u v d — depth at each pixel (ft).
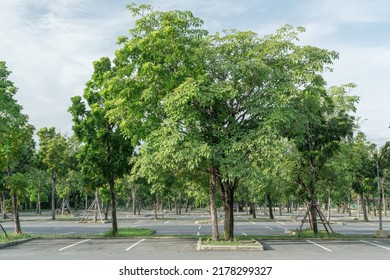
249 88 69.51
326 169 89.04
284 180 86.84
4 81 81.76
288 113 63.31
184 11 67.87
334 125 83.92
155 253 57.11
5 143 80.12
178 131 62.69
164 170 72.74
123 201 342.44
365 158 151.53
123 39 72.69
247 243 65.36
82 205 370.32
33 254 56.59
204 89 61.21
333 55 70.79
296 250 60.64
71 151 172.35
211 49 69.21
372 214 272.72
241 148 62.80
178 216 215.51
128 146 87.97
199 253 56.90
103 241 74.38
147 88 68.28
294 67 69.82
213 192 70.23
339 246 66.13
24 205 345.10
